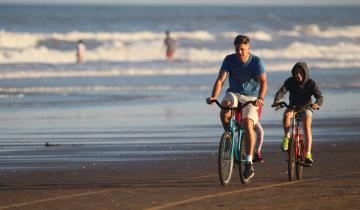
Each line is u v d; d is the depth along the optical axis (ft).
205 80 314.76
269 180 98.48
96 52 457.68
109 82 297.33
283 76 339.57
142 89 271.90
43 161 116.67
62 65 371.35
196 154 124.67
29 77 315.58
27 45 487.61
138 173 104.53
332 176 101.81
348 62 439.22
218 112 199.82
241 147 94.22
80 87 275.59
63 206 79.36
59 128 163.22
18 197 84.94
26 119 180.86
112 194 86.99
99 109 206.08
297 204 80.28
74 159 118.83
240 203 80.94
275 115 190.39
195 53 470.80
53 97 239.71
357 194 86.84
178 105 219.00
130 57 458.09
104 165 112.37
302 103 98.68
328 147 133.59
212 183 95.71
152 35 557.33
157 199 83.56
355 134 153.28
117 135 151.12
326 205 79.71
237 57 93.15
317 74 346.54
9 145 136.56
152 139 144.66
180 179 99.09
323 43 565.53
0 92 252.62
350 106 214.48
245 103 92.17
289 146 96.48
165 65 386.32
